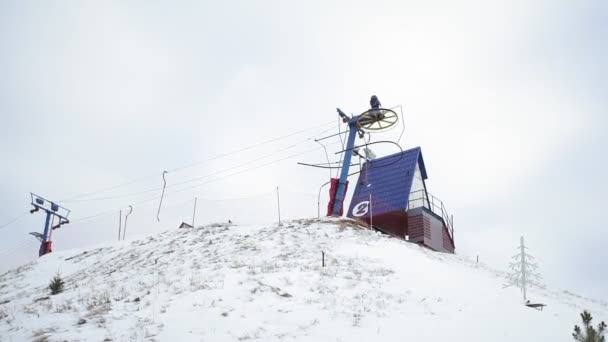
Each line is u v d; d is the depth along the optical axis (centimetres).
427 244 2959
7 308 1684
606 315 1864
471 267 2402
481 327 1281
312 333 1123
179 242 2748
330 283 1573
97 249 3338
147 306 1286
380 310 1334
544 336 1274
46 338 1027
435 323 1270
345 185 3112
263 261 1903
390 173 3278
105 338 1028
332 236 2383
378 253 2075
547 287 2330
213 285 1470
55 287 1912
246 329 1112
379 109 2988
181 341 1023
